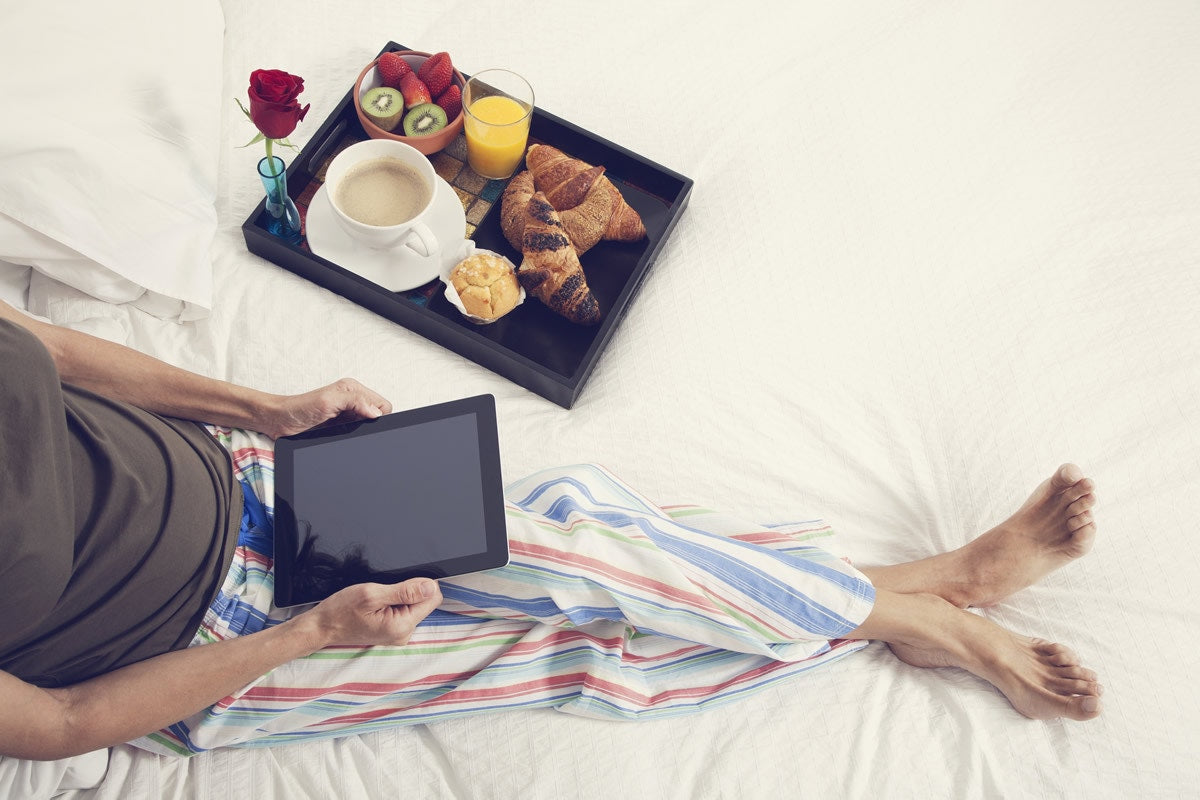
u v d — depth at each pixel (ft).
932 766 3.32
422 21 4.91
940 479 3.93
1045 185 4.56
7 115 3.58
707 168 4.62
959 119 4.72
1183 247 4.39
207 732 3.07
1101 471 3.87
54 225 3.63
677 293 4.22
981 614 3.81
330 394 3.46
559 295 4.07
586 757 3.27
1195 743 3.38
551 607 3.27
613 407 3.97
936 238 4.37
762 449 3.90
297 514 3.23
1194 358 4.09
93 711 2.65
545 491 3.41
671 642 3.54
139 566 2.72
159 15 4.16
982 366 4.09
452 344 4.13
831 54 4.91
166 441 2.87
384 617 2.94
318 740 3.28
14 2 3.78
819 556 3.53
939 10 5.06
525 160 4.70
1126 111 4.78
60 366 3.08
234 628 3.14
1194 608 3.63
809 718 3.42
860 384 4.04
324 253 4.22
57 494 2.43
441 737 3.30
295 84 3.64
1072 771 3.33
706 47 4.90
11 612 2.39
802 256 4.30
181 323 4.00
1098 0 5.09
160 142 3.99
